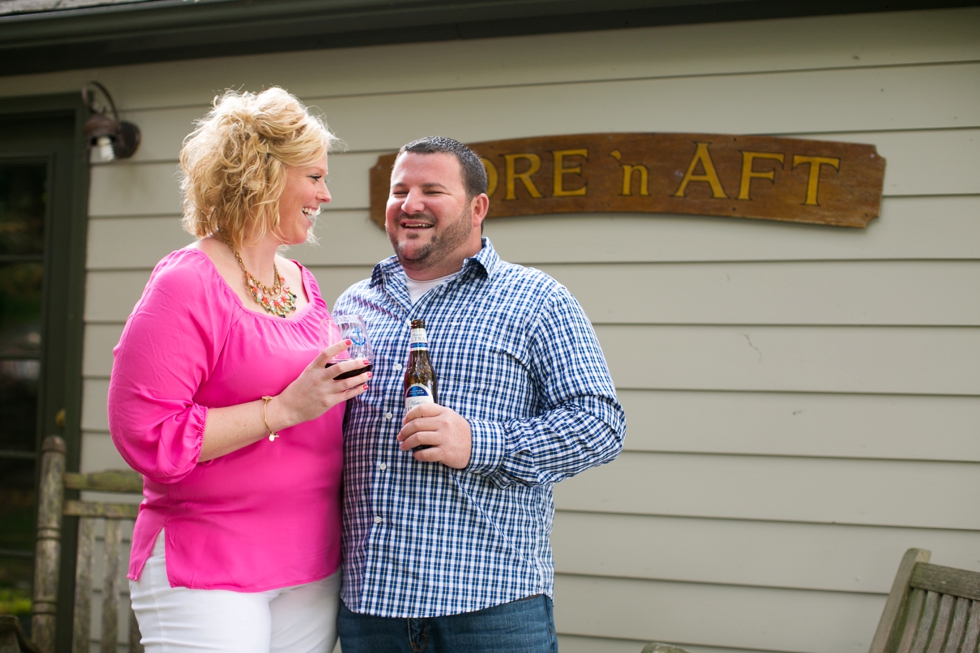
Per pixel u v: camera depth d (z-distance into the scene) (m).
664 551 2.42
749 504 2.37
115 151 2.80
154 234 2.81
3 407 3.05
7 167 3.10
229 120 1.48
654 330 2.44
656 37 2.47
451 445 1.43
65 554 2.78
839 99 2.36
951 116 2.31
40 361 2.93
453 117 2.61
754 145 2.38
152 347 1.36
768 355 2.38
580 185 2.48
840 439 2.33
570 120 2.52
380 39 2.64
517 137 2.56
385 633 1.52
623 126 2.49
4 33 2.65
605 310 2.47
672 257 2.44
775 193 2.37
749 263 2.40
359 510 1.57
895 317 2.32
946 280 2.30
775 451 2.36
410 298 1.71
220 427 1.41
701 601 2.39
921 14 2.33
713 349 2.41
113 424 1.38
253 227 1.48
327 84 2.71
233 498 1.47
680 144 2.42
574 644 2.46
